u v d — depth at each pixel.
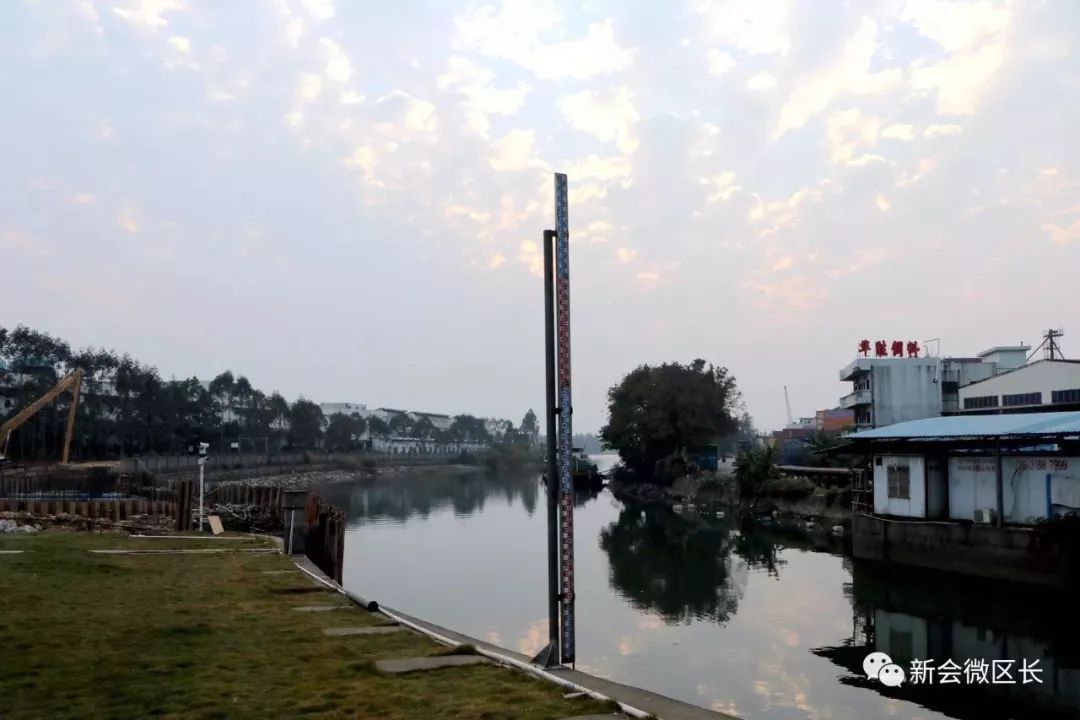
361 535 45.53
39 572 15.96
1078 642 19.83
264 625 12.04
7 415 69.75
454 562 34.84
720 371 83.62
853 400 69.88
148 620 11.95
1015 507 27.11
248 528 34.38
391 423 180.38
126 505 32.34
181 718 7.40
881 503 32.91
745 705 15.38
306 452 116.25
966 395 57.22
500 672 9.39
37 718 7.30
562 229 11.73
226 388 98.56
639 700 8.77
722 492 63.97
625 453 91.62
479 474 141.25
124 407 77.62
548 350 12.03
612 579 30.53
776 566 33.28
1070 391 49.16
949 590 26.58
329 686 8.62
